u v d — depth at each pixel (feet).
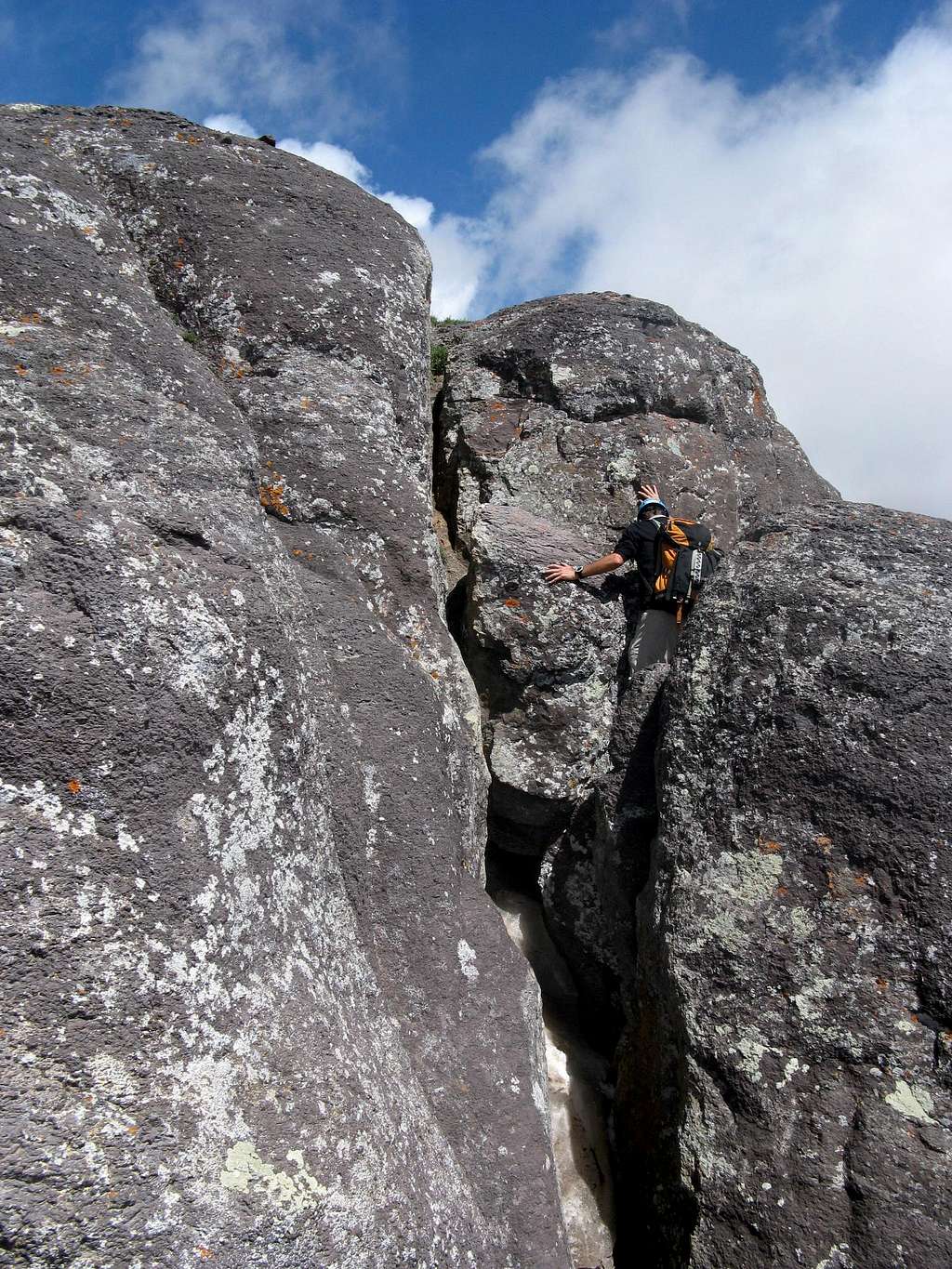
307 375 14.53
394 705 12.17
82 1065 6.40
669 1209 11.91
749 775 12.42
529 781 15.56
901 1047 10.83
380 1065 8.54
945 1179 10.21
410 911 10.97
